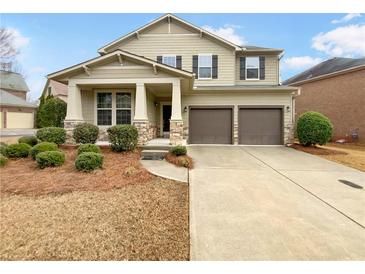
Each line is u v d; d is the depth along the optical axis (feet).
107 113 40.50
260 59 51.72
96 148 27.81
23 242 10.93
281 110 45.21
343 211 14.75
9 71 62.39
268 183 20.27
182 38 50.57
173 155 29.32
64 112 57.21
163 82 34.78
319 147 42.57
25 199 16.11
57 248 10.52
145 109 35.50
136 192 17.61
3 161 25.16
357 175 23.22
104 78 35.19
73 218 13.32
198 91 44.96
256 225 12.84
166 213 14.19
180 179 20.84
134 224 12.74
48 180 20.07
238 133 45.47
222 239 11.44
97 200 15.98
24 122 90.48
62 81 36.81
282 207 15.28
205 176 22.11
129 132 31.37
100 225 12.55
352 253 10.44
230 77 49.93
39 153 24.80
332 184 20.26
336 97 58.49
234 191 18.15
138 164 25.84
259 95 45.27
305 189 18.89
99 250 10.43
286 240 11.37
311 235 11.85
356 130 53.72
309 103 66.44
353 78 54.49
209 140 46.29
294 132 47.93
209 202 15.96
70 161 26.40
